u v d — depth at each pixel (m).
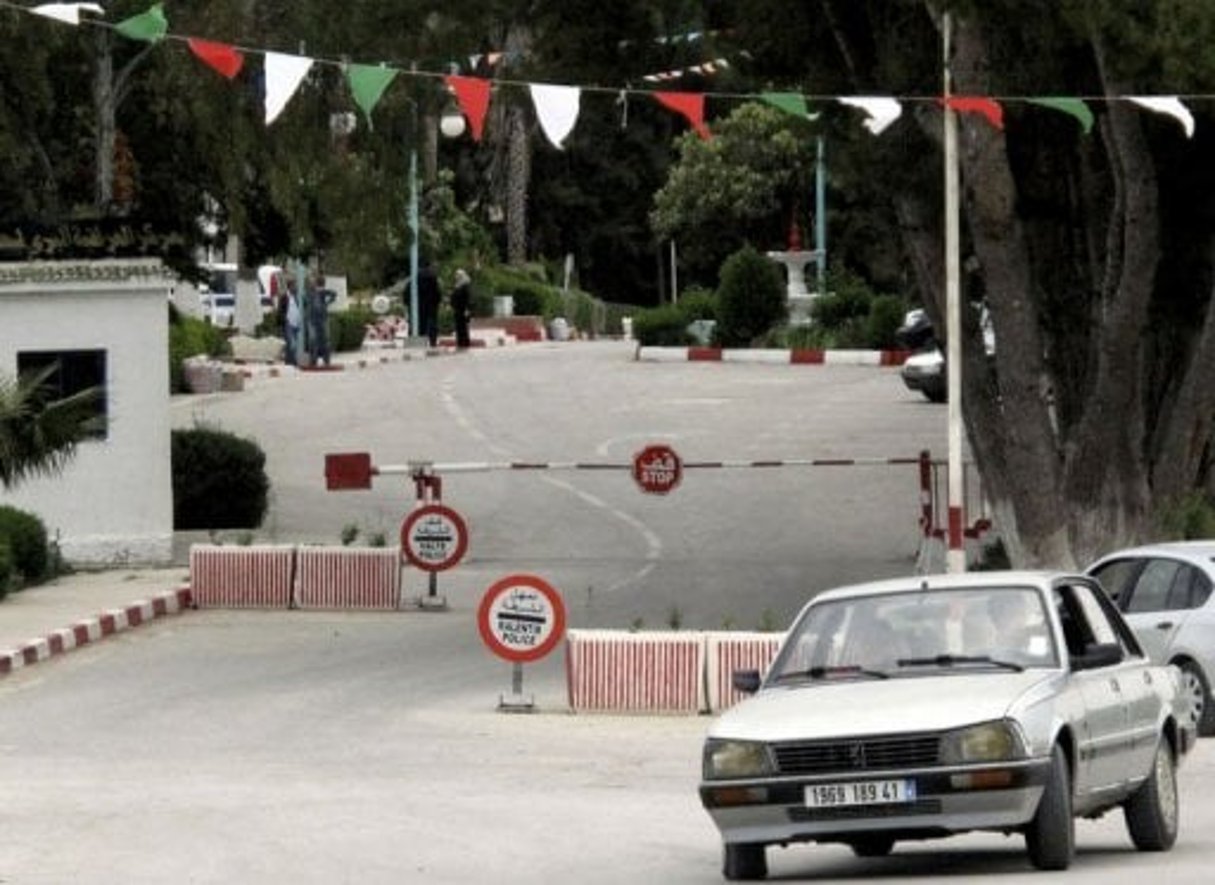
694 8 67.81
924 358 112.12
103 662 61.56
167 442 78.69
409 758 46.94
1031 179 67.88
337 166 82.62
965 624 33.50
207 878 32.91
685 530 85.81
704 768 31.73
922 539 77.50
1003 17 57.78
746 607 70.50
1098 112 62.72
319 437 104.75
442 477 96.50
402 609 71.25
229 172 83.56
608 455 98.69
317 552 71.38
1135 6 56.69
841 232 168.88
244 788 42.66
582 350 150.62
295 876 33.03
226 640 65.44
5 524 72.12
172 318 123.88
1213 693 50.34
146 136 88.06
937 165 64.25
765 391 120.12
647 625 66.62
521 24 69.19
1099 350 66.31
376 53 68.50
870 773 30.64
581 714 53.53
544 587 53.56
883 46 62.97
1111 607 35.94
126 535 78.44
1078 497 66.81
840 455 97.19
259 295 173.50
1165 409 68.75
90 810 39.69
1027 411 65.62
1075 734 31.81
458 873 33.28
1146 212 62.78
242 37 78.81
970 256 70.00
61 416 68.62
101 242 78.31
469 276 166.38
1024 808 30.78
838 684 32.91
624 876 32.97
